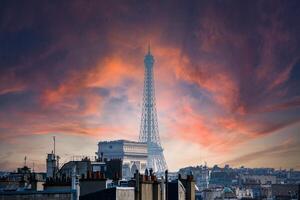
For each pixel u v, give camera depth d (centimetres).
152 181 6762
